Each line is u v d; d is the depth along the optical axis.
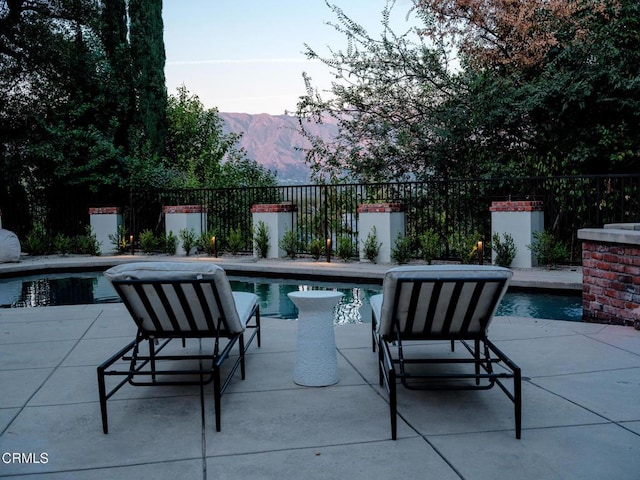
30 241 16.12
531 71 14.03
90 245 15.95
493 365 4.82
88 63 18.72
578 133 12.98
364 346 5.61
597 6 12.45
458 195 13.33
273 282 11.10
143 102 20.02
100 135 17.88
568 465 2.87
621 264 6.32
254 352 5.44
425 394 4.09
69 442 3.29
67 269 13.33
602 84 12.37
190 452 3.12
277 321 7.07
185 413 3.76
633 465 2.86
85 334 6.34
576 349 5.27
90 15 18.95
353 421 3.55
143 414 3.76
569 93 12.16
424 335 4.00
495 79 13.66
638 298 6.09
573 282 8.59
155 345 5.74
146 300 3.92
